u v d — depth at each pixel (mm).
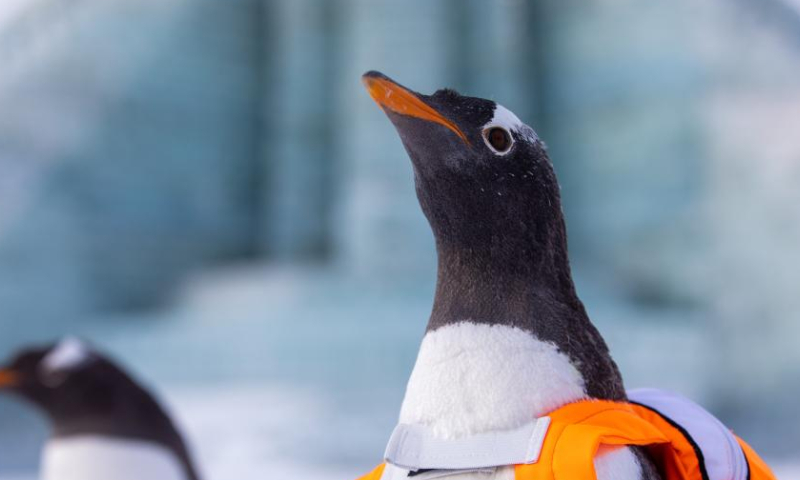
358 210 17891
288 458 13086
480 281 1992
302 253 19016
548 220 2057
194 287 18438
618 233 18234
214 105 19781
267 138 20094
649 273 17875
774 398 16812
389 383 14445
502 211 2016
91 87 18953
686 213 17547
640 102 18188
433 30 18594
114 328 17375
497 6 18844
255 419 13492
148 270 18922
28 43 19125
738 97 17547
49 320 17812
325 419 13633
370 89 2107
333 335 14898
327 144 19375
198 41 19734
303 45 19625
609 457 1789
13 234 17844
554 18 19359
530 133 2119
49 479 4258
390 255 17469
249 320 15922
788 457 15750
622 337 15516
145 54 19328
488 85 18734
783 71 17688
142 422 4266
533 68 19438
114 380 4312
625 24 18500
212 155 19703
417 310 15570
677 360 15586
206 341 15672
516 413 1823
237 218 19812
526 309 1947
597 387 1930
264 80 20281
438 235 2086
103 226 18594
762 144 17281
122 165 18906
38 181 18203
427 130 2070
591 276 18156
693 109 17625
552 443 1759
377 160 18078
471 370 1889
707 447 1978
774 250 17047
